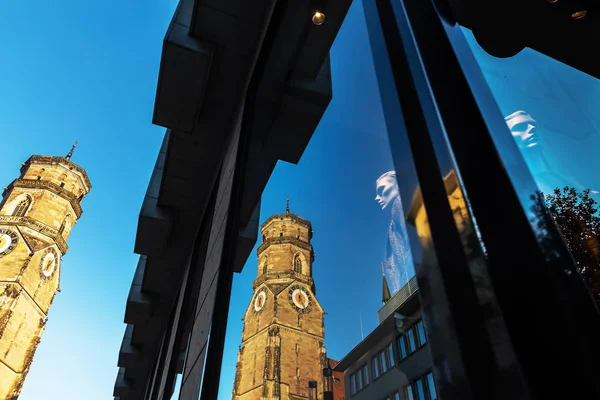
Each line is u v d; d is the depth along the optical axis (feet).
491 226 2.78
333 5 17.25
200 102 23.56
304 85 19.66
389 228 5.14
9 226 226.58
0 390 199.11
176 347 25.53
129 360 55.21
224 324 13.83
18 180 247.50
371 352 5.01
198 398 11.98
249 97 21.11
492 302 2.51
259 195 19.29
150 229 32.55
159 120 24.61
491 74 5.02
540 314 2.40
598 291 3.10
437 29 4.23
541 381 2.15
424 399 3.43
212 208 28.37
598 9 5.97
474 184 3.00
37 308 228.63
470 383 2.47
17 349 213.05
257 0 20.71
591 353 2.24
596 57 5.72
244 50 22.56
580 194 3.69
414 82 4.01
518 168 3.01
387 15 5.10
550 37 5.67
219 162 27.81
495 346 2.43
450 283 2.87
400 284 4.50
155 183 33.63
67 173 261.65
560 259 2.63
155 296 43.60
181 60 21.63
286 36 18.99
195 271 29.17
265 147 19.75
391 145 4.10
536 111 4.60
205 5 20.72
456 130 3.38
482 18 5.65
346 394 5.58
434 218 3.19
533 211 2.79
